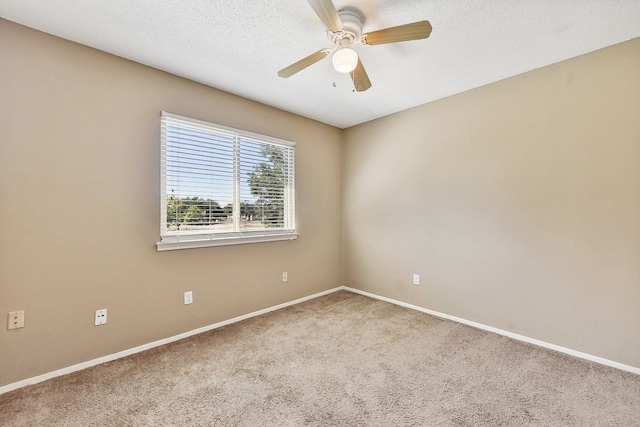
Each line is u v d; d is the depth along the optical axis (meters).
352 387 1.74
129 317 2.14
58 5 1.59
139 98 2.20
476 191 2.65
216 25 1.77
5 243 1.70
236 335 2.47
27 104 1.77
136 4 1.59
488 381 1.79
